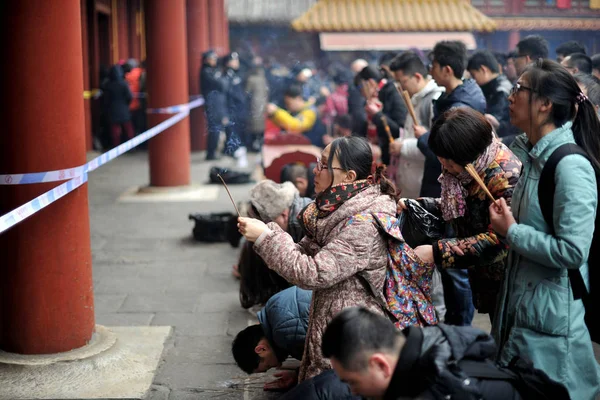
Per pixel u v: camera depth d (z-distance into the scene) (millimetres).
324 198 3533
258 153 16562
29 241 4668
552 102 3213
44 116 4520
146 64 11352
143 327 5660
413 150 5898
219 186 12219
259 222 3471
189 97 16812
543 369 3254
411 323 3518
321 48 26094
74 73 4613
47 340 4770
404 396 2629
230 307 6246
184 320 5938
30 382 4602
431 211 3936
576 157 3174
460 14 26422
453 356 2674
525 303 3287
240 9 31062
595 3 24812
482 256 3521
